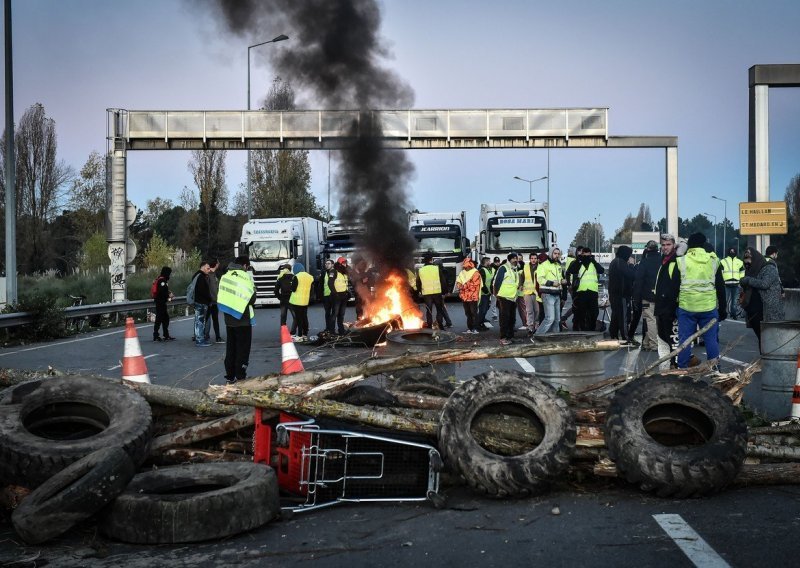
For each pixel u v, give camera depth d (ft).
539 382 21.12
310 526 18.37
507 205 129.49
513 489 19.84
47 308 73.56
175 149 116.67
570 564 15.37
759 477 20.72
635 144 119.85
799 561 15.24
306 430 20.06
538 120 118.42
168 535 17.15
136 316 103.96
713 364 26.18
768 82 85.97
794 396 25.93
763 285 48.42
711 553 15.76
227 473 19.11
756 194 86.53
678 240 73.46
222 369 48.60
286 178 217.15
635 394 20.93
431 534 17.51
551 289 67.21
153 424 22.59
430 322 79.46
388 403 23.32
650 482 19.71
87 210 223.51
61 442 19.76
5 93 81.05
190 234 210.59
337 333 71.72
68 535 17.97
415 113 119.24
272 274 127.44
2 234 209.05
